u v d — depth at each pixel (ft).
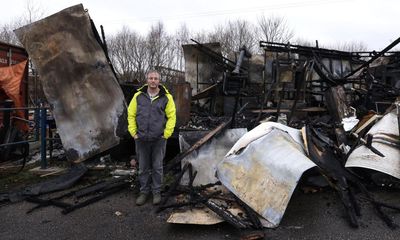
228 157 14.32
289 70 30.40
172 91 22.03
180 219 12.82
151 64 111.34
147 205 15.01
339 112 23.47
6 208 15.02
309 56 33.63
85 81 19.38
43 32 18.95
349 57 35.81
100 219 13.74
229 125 20.34
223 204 13.99
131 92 22.90
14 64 25.66
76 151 19.47
